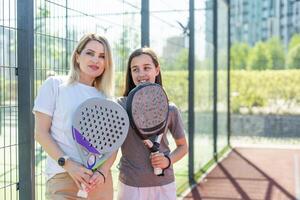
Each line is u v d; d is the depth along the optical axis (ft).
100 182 7.23
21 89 8.39
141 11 13.88
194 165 22.17
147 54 8.67
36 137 7.33
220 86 31.73
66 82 7.55
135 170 8.35
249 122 39.40
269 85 42.37
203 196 18.88
